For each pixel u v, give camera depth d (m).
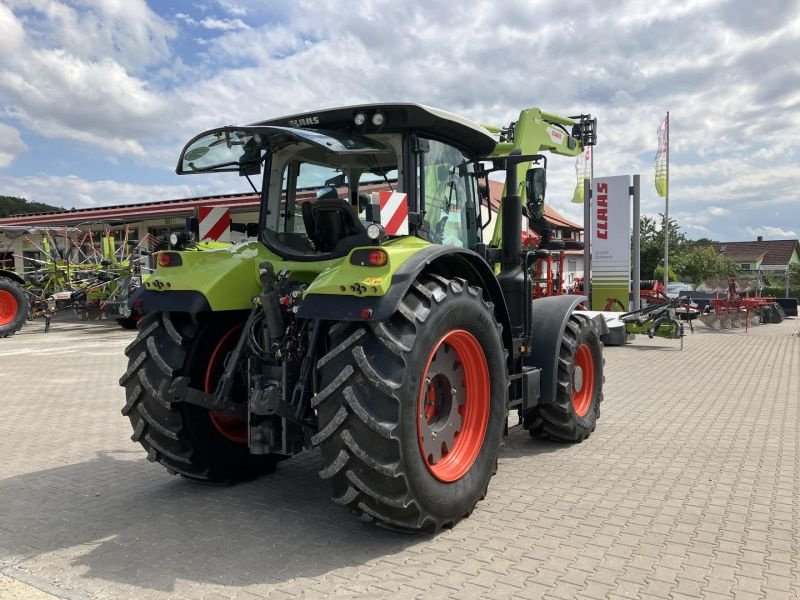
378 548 3.30
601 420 6.27
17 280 14.94
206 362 4.01
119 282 15.86
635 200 13.71
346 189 4.14
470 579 2.94
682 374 9.26
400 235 3.70
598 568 3.05
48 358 10.93
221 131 3.76
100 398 7.47
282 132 3.54
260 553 3.25
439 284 3.47
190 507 3.92
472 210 4.73
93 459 4.98
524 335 4.77
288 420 3.57
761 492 4.13
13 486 4.34
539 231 5.10
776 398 7.38
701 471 4.59
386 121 3.82
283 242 4.21
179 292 3.81
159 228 20.83
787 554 3.19
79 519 3.74
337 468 3.12
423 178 3.99
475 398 3.83
